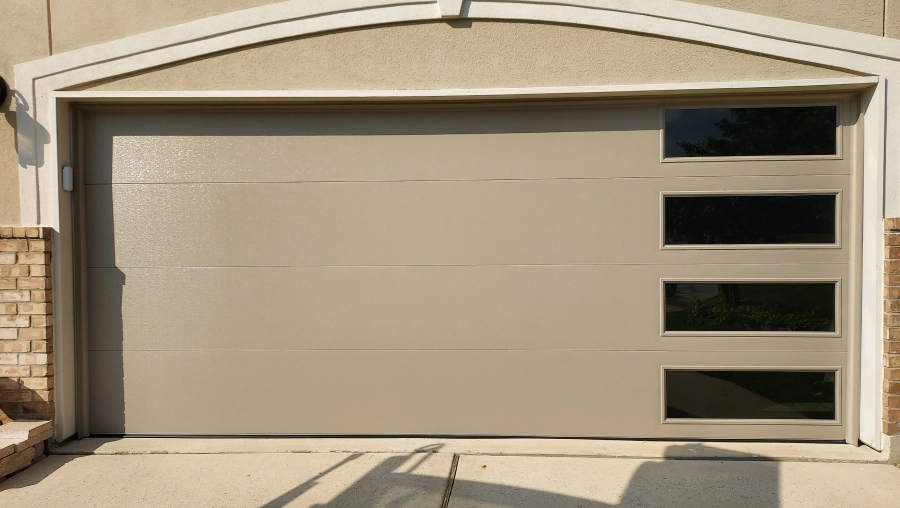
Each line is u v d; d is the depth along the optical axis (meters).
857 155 3.38
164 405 3.65
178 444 3.55
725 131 3.48
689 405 3.54
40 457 3.38
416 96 3.43
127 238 3.64
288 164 3.62
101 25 3.49
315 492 2.98
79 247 3.62
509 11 3.40
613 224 3.52
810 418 3.48
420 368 3.61
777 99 3.44
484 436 3.60
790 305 3.47
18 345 3.46
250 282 3.63
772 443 3.47
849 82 3.26
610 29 3.37
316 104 3.58
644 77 3.37
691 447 3.43
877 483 3.01
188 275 3.64
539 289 3.56
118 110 3.63
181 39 3.46
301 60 3.47
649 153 3.50
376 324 3.62
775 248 3.45
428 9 3.42
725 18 3.29
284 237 3.62
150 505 2.87
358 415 3.64
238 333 3.64
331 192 3.62
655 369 3.53
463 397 3.60
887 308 3.26
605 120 3.52
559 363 3.56
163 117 3.63
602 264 3.53
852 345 3.41
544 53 3.41
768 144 3.47
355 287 3.62
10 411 3.45
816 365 3.45
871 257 3.33
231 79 3.48
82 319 3.62
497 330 3.58
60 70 3.48
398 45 3.45
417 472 3.18
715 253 3.48
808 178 3.43
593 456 3.36
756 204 3.47
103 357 3.66
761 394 3.50
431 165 3.59
